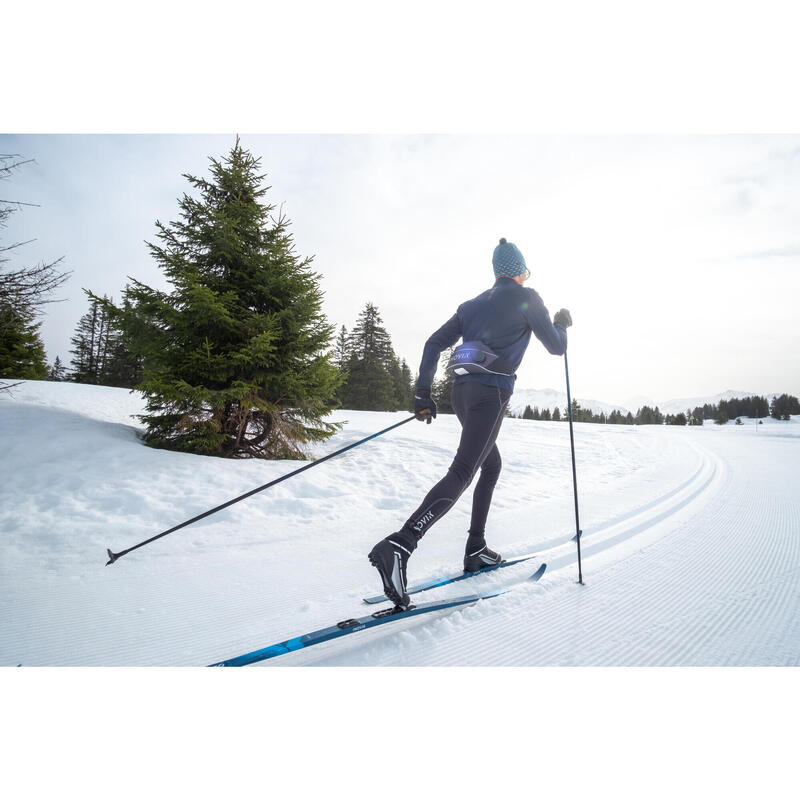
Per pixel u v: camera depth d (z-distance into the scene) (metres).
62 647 1.66
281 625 1.84
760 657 1.63
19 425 5.05
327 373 6.28
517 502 4.36
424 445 7.73
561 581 2.30
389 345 32.25
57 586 2.23
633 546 2.92
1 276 5.39
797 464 7.31
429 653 1.64
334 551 2.86
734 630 1.81
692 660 1.60
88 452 4.68
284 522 3.54
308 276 6.11
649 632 1.79
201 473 4.55
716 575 2.40
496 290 2.30
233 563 2.61
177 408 5.66
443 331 2.39
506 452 7.91
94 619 1.88
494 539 3.10
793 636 1.77
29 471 4.10
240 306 5.83
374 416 13.56
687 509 3.99
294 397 6.15
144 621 1.87
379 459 6.51
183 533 3.18
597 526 3.40
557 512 3.88
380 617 1.71
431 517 1.88
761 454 9.00
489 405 2.14
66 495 3.73
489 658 1.61
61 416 5.63
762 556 2.72
